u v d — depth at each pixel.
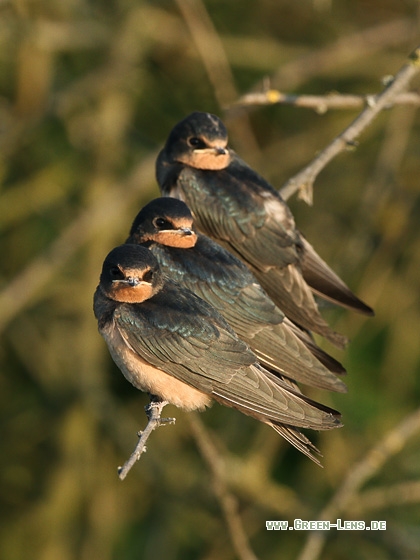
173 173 10.70
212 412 15.45
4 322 14.14
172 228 9.25
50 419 15.52
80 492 15.05
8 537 15.13
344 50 14.85
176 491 14.70
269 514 14.58
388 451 12.02
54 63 16.03
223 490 11.41
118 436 14.77
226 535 14.58
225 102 14.14
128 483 15.59
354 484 12.07
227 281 9.11
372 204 14.88
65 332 15.79
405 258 15.65
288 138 16.03
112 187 15.21
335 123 15.76
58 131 15.89
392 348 15.10
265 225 10.30
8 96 16.31
